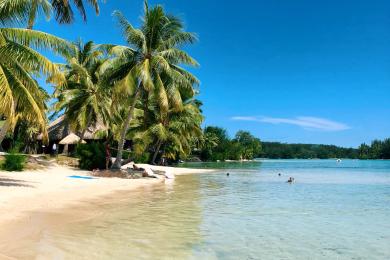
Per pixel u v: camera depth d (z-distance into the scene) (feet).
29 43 56.44
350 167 232.94
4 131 62.80
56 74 57.11
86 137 165.17
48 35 56.75
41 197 52.29
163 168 158.40
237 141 453.58
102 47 101.09
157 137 149.89
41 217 38.32
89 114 132.87
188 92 108.78
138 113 144.15
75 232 32.50
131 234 32.32
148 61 96.53
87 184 74.64
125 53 97.96
